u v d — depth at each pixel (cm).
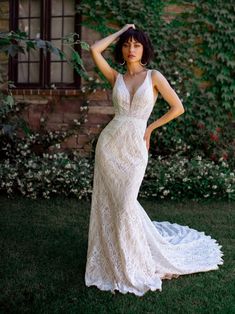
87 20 633
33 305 264
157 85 311
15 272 314
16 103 632
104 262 301
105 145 307
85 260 339
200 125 624
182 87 632
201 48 629
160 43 626
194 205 526
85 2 628
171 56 632
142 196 550
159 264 311
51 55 657
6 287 289
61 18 649
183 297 278
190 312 257
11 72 663
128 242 291
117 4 627
